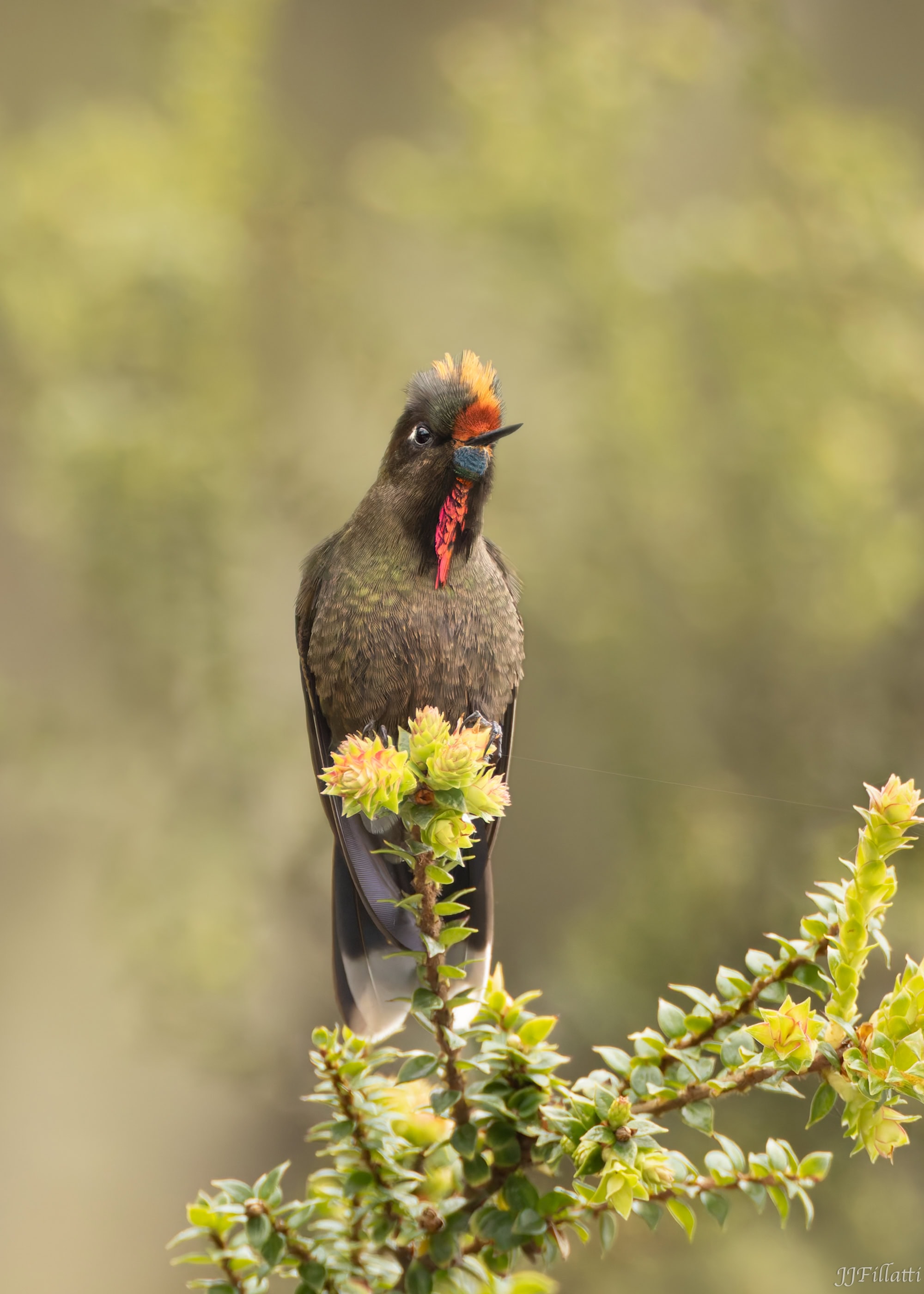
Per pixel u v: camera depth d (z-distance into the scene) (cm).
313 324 1734
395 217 1695
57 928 1571
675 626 1542
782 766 1508
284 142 1831
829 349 1630
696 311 1648
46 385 1619
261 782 1582
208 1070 1504
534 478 1561
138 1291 1448
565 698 1507
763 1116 1120
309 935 1576
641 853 1385
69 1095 1530
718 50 1795
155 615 1545
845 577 1537
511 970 1326
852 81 1994
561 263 1644
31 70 1845
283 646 1623
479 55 1744
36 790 1566
